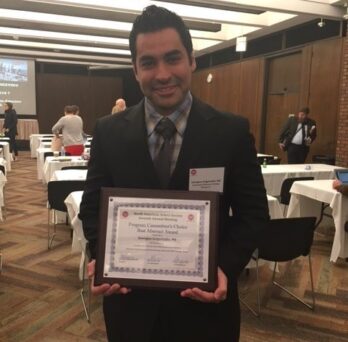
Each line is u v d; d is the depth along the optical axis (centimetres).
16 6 607
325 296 291
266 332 242
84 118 1375
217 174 97
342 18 650
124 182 99
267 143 891
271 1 600
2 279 308
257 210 99
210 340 101
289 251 251
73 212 297
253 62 908
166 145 98
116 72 1426
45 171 529
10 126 1048
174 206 90
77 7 638
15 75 1233
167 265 89
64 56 1193
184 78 95
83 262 280
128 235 90
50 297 279
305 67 749
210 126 98
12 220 470
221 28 790
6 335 232
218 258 92
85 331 238
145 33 92
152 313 98
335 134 679
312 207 396
